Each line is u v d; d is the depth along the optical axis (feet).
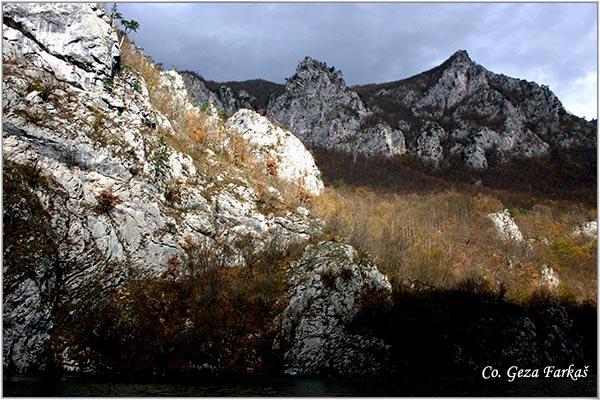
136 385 143.74
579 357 273.95
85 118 200.23
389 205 437.99
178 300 189.57
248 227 239.09
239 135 372.17
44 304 158.51
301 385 159.94
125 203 197.57
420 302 233.76
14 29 202.90
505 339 250.98
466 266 314.35
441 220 409.08
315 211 306.55
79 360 159.12
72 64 214.28
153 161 218.79
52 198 173.99
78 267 174.50
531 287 321.32
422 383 177.99
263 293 202.49
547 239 430.20
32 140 179.63
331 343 192.95
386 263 248.93
